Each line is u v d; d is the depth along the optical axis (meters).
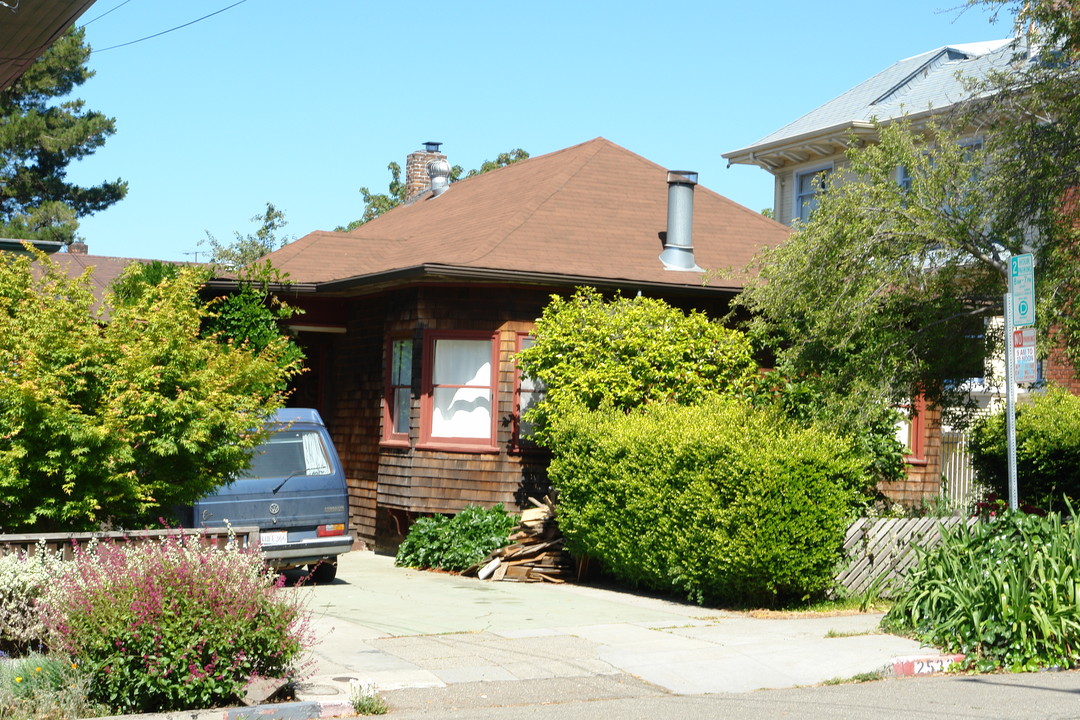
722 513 11.86
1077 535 10.20
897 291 13.57
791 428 12.46
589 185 20.72
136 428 10.29
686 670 9.28
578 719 7.65
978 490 16.66
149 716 7.52
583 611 12.05
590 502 13.79
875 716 7.66
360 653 9.66
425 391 17.34
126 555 8.37
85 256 26.78
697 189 21.84
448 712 7.93
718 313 17.86
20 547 9.19
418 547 16.31
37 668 7.77
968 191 13.55
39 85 40.53
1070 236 12.90
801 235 13.67
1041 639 9.65
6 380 9.75
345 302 20.00
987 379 15.30
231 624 7.86
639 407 14.81
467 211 21.67
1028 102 13.77
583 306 16.00
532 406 17.12
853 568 12.45
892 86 28.88
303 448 14.10
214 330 17.28
